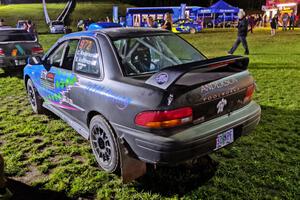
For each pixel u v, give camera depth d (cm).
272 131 446
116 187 314
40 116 538
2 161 278
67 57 414
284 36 2102
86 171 344
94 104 332
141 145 275
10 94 697
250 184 315
